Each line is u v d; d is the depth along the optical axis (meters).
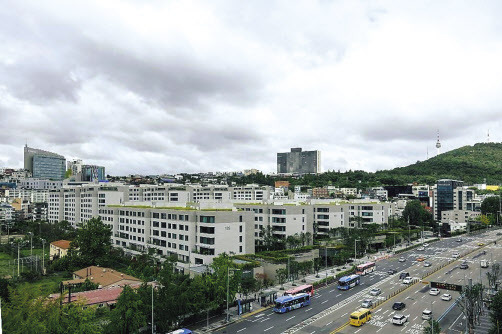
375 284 109.31
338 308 86.88
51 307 57.72
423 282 109.25
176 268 118.06
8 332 51.44
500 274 118.38
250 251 124.94
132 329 64.38
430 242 196.50
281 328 74.00
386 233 183.12
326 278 113.44
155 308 68.19
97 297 84.88
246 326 75.31
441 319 78.75
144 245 144.00
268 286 103.88
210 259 112.62
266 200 174.50
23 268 135.88
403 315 77.25
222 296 80.19
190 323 77.31
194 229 121.31
